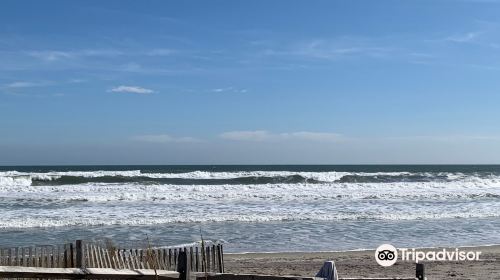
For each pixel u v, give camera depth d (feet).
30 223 64.75
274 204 89.10
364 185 129.29
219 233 60.59
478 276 38.78
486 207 88.22
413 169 351.87
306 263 44.55
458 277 38.37
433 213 78.74
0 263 23.62
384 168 381.19
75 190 110.11
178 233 59.93
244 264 43.86
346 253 50.16
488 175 199.41
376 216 74.43
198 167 408.05
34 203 87.81
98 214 74.23
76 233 59.06
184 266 19.22
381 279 24.09
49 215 72.49
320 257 47.80
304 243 55.31
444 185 133.18
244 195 100.07
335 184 129.59
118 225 65.31
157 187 114.52
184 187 114.52
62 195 98.84
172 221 68.13
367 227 66.08
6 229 61.62
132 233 59.41
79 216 71.56
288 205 87.81
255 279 20.70
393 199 100.37
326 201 94.84
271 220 70.59
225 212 77.46
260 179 164.35
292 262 44.98
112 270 18.40
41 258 24.61
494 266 43.01
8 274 16.93
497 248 53.01
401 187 126.93
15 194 101.19
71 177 148.36
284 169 370.53
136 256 26.18
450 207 87.66
